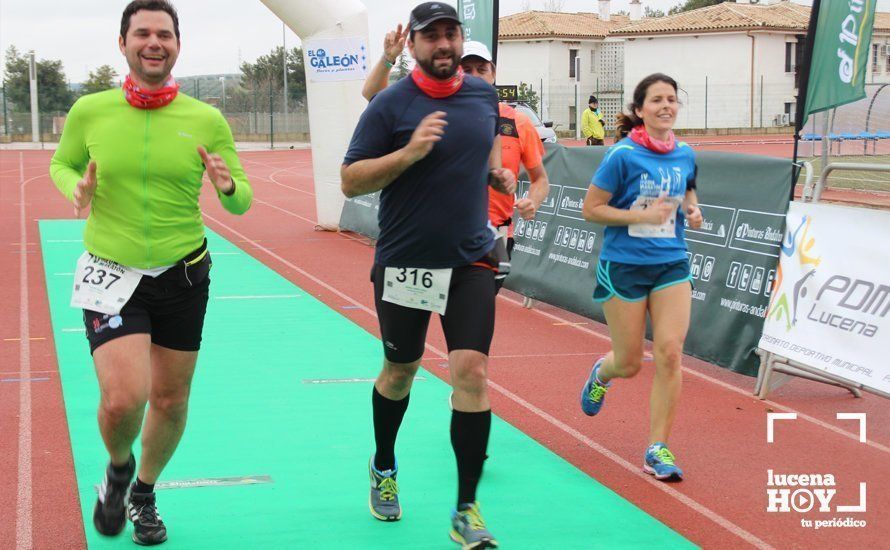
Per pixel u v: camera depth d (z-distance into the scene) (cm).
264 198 2180
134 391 362
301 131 5353
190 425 583
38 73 6094
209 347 795
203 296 390
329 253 1348
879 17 5097
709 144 3641
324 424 588
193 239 383
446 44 383
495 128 407
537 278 952
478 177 397
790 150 3105
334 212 1576
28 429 575
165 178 372
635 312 507
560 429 591
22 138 4950
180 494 472
